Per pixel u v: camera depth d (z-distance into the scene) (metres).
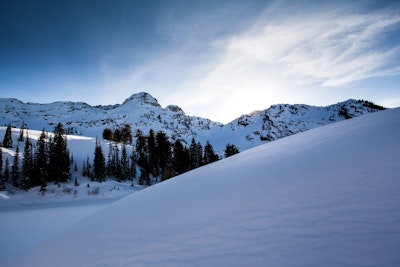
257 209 4.96
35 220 24.75
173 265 3.88
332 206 4.09
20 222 23.91
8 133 63.25
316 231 3.51
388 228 3.10
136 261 4.45
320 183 5.23
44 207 34.56
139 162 73.25
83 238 7.17
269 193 5.63
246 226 4.38
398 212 3.39
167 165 69.06
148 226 6.24
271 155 10.36
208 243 4.23
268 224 4.18
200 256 3.88
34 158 52.91
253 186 6.58
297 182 5.73
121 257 4.87
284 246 3.40
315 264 2.84
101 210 11.20
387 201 3.75
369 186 4.42
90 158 68.38
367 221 3.37
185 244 4.48
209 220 5.23
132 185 56.34
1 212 29.88
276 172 7.20
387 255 2.64
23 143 68.81
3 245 16.67
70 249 6.57
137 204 9.42
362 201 3.96
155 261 4.21
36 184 48.41
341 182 4.95
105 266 4.70
